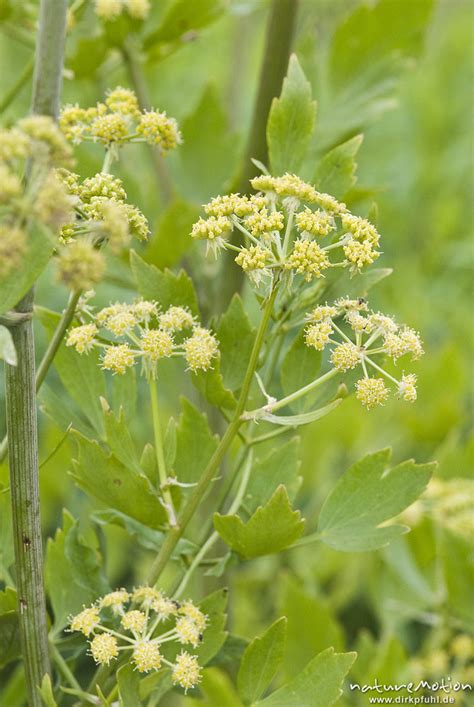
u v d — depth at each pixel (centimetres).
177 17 93
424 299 170
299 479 79
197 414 79
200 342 74
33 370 72
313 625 89
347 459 124
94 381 79
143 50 95
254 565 123
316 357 77
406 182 209
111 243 67
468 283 182
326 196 73
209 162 97
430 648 97
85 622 73
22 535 73
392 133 218
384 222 196
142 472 76
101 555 80
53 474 101
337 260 78
